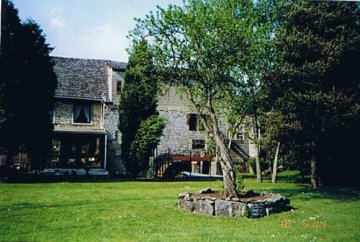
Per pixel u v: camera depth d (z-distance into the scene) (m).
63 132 31.11
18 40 22.19
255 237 10.45
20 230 10.40
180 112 36.69
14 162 27.91
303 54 23.09
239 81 18.00
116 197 16.33
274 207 14.05
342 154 24.22
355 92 22.53
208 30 14.95
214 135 15.57
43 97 23.30
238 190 15.70
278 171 36.97
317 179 24.78
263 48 19.17
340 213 14.16
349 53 22.14
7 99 21.72
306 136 22.70
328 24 23.03
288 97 22.48
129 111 28.14
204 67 15.59
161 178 28.72
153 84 16.25
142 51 15.20
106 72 36.78
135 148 27.58
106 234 10.34
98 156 33.31
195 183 23.67
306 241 10.16
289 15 24.03
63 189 18.36
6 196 15.54
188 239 10.02
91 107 33.72
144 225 11.52
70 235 10.12
